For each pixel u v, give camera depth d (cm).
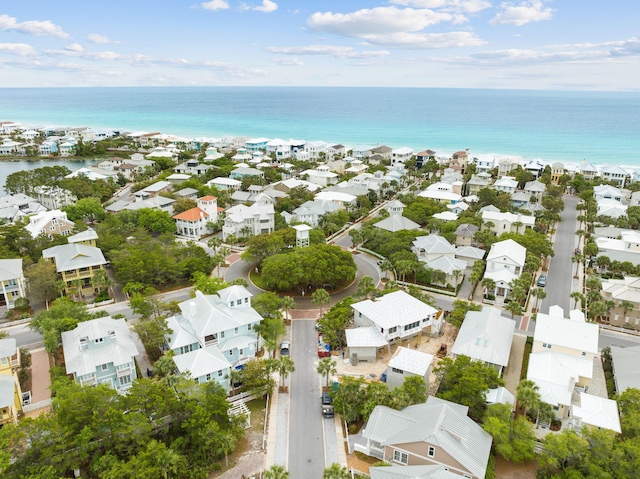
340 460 5866
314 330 9119
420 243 12069
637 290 9244
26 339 8681
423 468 4897
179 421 6103
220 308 8112
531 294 10262
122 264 10869
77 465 5284
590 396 6356
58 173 18938
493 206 15500
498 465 5709
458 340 7825
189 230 14925
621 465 5078
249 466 5769
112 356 6956
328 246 10962
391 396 6297
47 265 10194
